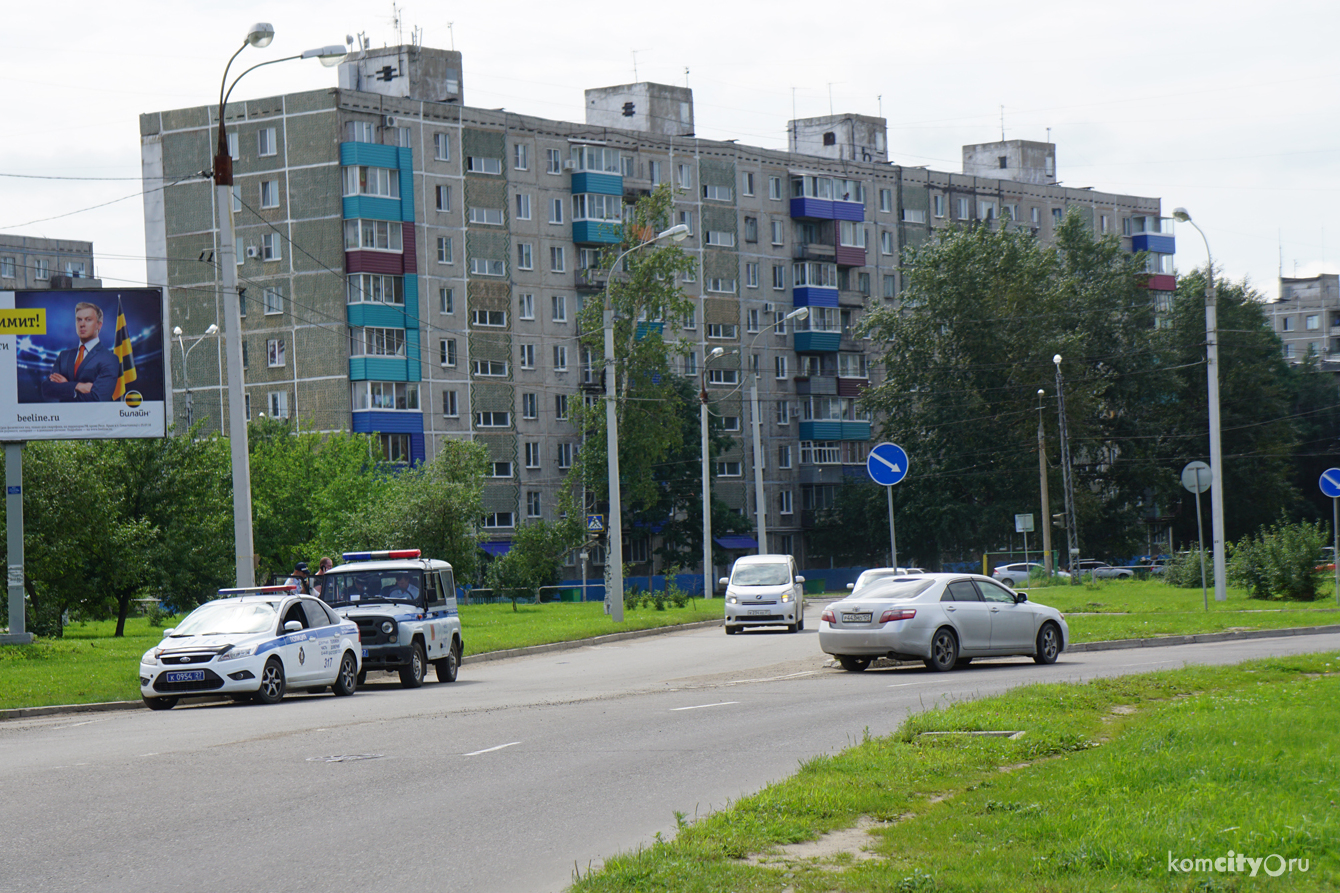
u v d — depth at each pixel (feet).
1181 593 194.18
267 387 313.73
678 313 303.89
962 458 334.24
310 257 310.45
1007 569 301.84
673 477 349.61
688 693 75.72
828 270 397.19
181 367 318.45
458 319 327.47
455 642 99.71
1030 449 328.08
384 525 204.95
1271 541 171.94
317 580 96.68
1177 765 39.19
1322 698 57.72
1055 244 377.71
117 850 33.78
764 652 114.21
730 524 354.33
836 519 384.06
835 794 37.17
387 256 311.88
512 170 339.57
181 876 30.96
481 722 61.52
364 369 306.35
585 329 307.99
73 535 151.12
